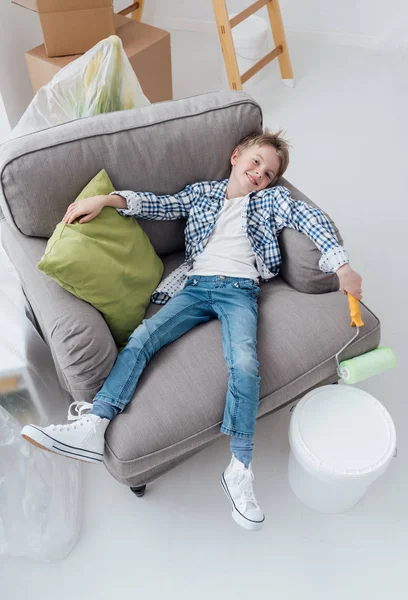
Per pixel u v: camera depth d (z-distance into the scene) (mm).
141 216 1718
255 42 2939
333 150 2758
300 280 1729
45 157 1593
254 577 1567
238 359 1504
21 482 1597
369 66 3242
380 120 2914
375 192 2574
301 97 3055
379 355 1613
